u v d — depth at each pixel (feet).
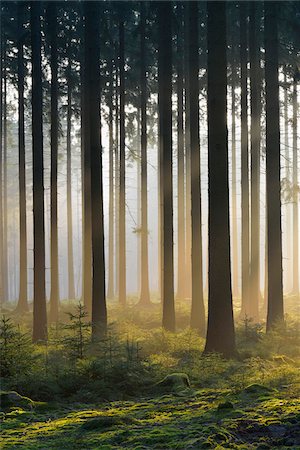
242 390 32.12
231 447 20.61
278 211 67.31
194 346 53.31
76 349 44.11
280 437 21.84
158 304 102.12
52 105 89.20
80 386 35.53
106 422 25.73
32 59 67.82
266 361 44.47
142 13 103.30
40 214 65.16
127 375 36.65
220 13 50.11
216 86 49.75
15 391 34.40
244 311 85.97
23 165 102.17
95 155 62.39
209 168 49.62
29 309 103.71
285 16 74.13
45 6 95.14
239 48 101.96
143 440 22.50
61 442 23.09
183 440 22.16
